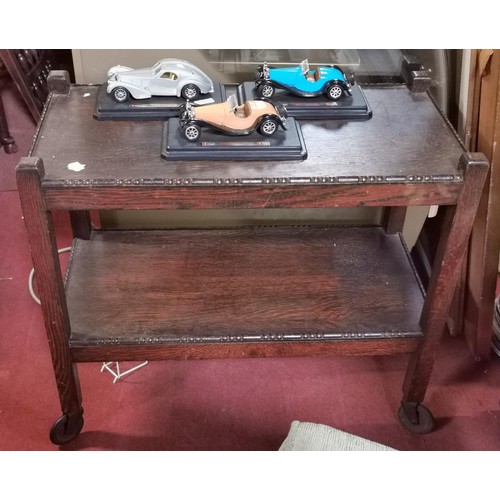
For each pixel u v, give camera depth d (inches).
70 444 58.2
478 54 55.4
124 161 45.1
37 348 66.6
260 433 59.6
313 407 61.8
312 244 63.4
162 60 52.1
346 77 54.2
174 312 55.1
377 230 65.6
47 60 86.1
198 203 44.4
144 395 62.5
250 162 45.5
